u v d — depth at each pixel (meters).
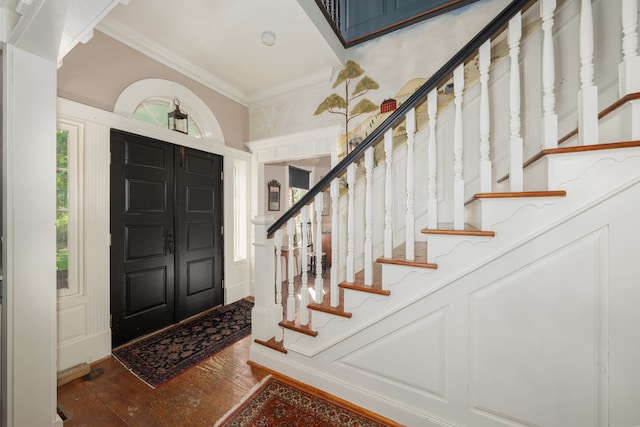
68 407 1.61
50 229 1.36
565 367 1.10
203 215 3.17
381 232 2.55
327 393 1.72
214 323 2.84
